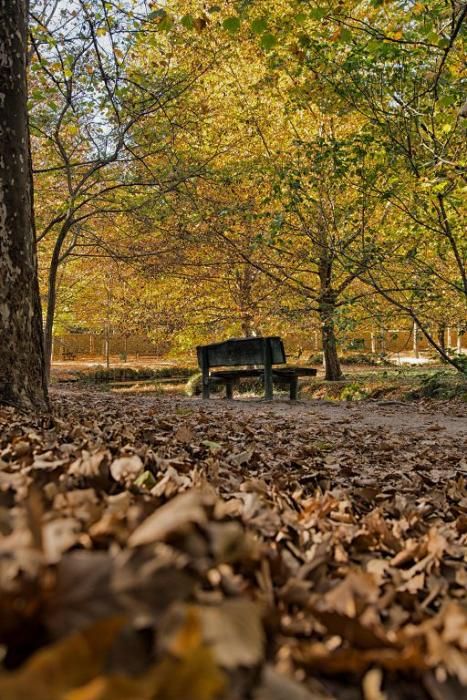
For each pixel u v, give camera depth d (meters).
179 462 3.05
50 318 12.64
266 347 11.66
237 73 14.95
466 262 10.71
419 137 8.89
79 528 1.09
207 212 13.48
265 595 1.09
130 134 11.95
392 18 8.27
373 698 0.86
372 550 1.97
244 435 6.10
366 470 4.57
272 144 16.48
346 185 11.02
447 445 6.25
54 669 0.60
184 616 0.75
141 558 0.84
